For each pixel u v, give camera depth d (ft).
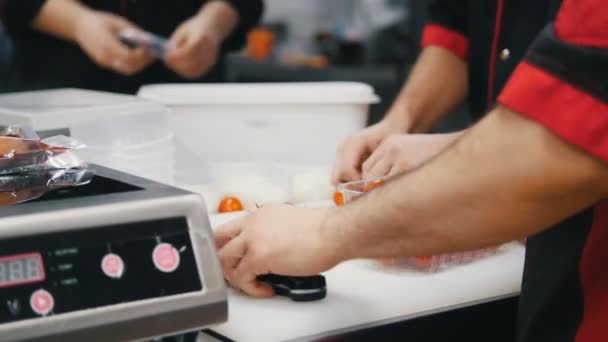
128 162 3.93
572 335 2.57
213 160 5.47
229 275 2.96
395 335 2.90
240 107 5.42
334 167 4.48
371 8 13.50
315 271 2.66
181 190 2.36
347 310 2.84
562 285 2.60
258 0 7.77
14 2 6.70
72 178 2.53
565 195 2.07
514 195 2.09
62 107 3.84
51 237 2.06
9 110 3.72
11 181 2.45
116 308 2.09
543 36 2.09
